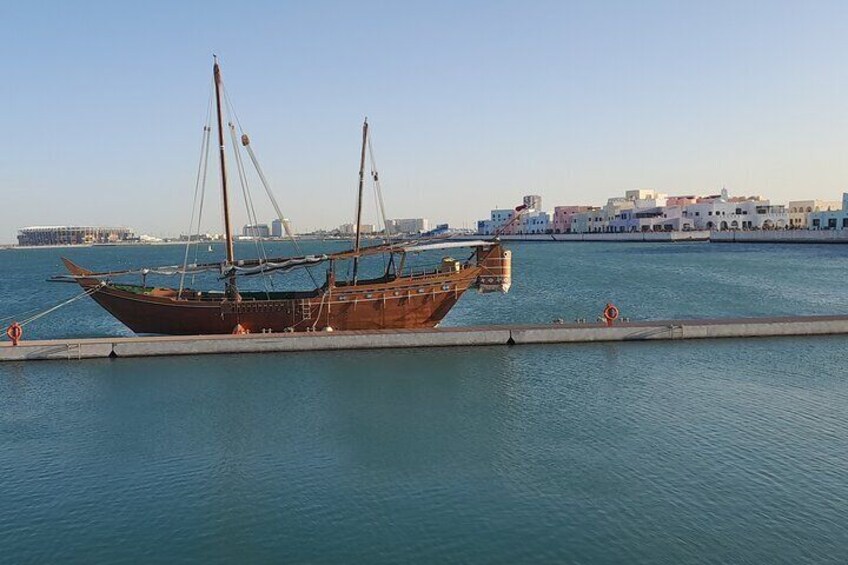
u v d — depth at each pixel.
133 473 18.16
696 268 91.19
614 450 19.03
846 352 30.98
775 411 22.23
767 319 35.81
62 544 14.51
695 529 14.52
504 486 16.81
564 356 31.08
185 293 40.47
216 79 38.59
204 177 40.19
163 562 13.75
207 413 23.23
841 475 17.08
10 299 72.12
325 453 19.25
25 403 24.84
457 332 33.56
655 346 32.91
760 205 181.25
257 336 33.28
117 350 32.09
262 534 14.73
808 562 13.22
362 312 37.84
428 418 22.23
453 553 13.78
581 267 99.75
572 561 13.41
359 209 42.97
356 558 13.68
